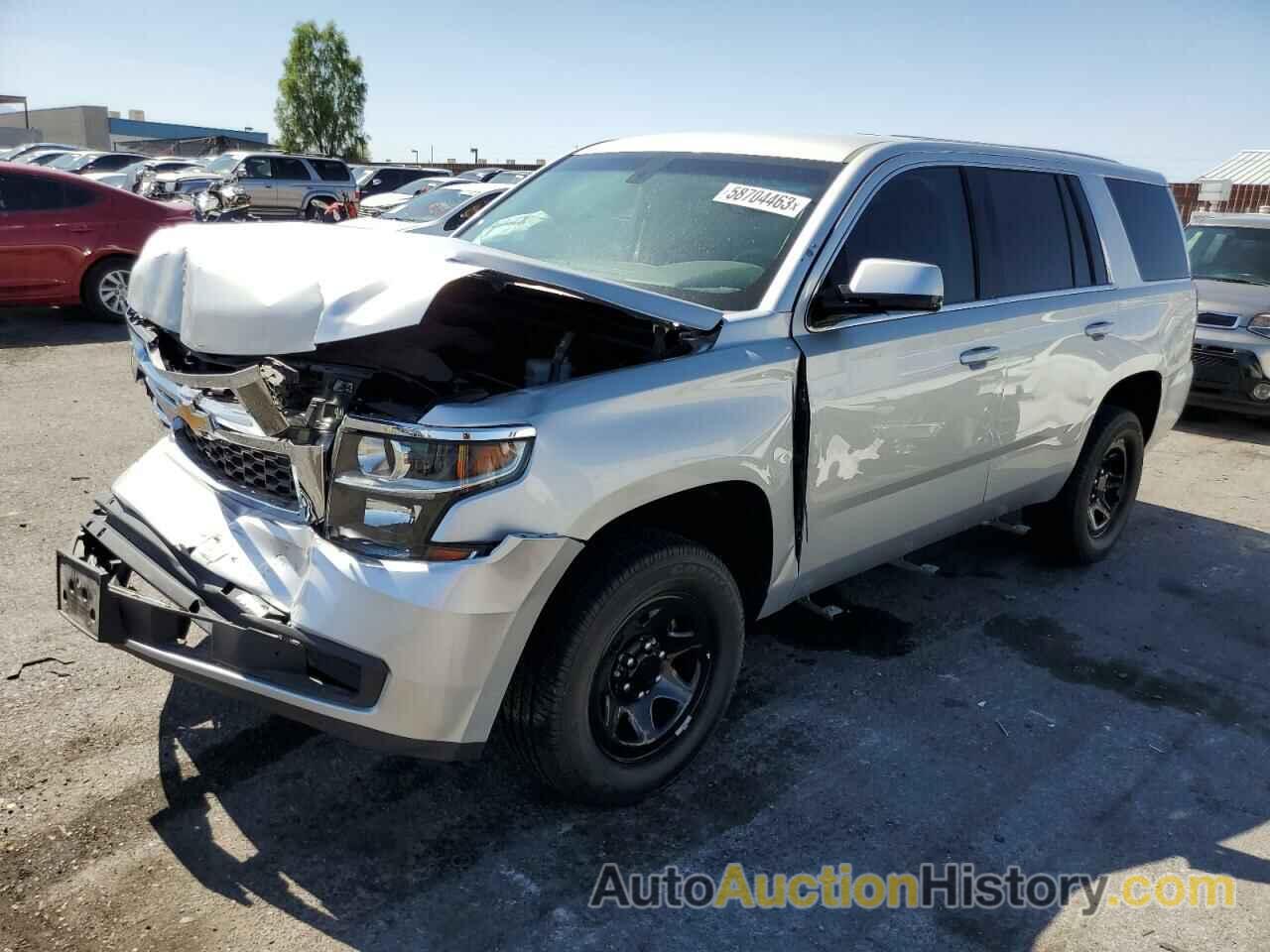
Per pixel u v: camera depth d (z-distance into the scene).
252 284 2.35
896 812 3.05
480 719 2.48
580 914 2.55
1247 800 3.24
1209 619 4.64
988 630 4.36
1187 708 3.80
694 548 2.82
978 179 3.96
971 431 3.85
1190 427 8.80
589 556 2.66
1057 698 3.81
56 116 63.94
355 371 2.55
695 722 3.04
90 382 7.91
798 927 2.56
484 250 2.65
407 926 2.46
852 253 3.34
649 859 2.77
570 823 2.88
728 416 2.84
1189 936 2.61
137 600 2.63
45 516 4.87
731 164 3.68
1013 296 4.07
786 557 3.21
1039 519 4.97
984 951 2.53
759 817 2.98
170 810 2.81
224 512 2.78
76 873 2.55
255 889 2.54
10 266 10.03
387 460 2.35
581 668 2.62
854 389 3.26
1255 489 6.87
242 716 3.28
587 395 2.56
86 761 2.99
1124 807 3.15
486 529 2.36
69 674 3.45
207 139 40.03
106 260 10.52
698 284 3.25
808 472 3.15
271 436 2.44
